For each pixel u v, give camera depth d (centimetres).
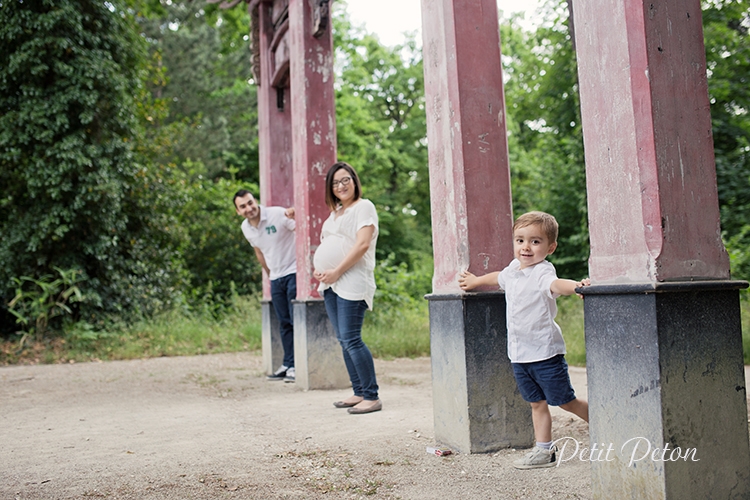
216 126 2184
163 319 1130
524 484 278
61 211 1021
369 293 470
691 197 231
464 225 339
